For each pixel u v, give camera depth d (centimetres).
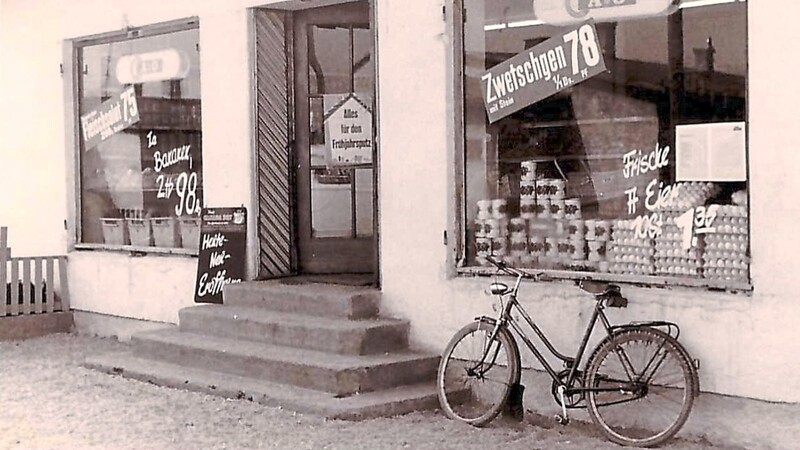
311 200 945
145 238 1047
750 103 608
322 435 654
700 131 640
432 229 775
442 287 768
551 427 682
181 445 641
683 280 643
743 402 609
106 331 1085
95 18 1091
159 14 1012
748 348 607
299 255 948
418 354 770
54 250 1162
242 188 931
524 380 713
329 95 940
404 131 792
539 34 726
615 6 684
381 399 711
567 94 713
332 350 771
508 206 743
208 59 959
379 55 807
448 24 763
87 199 1134
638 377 625
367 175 942
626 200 682
